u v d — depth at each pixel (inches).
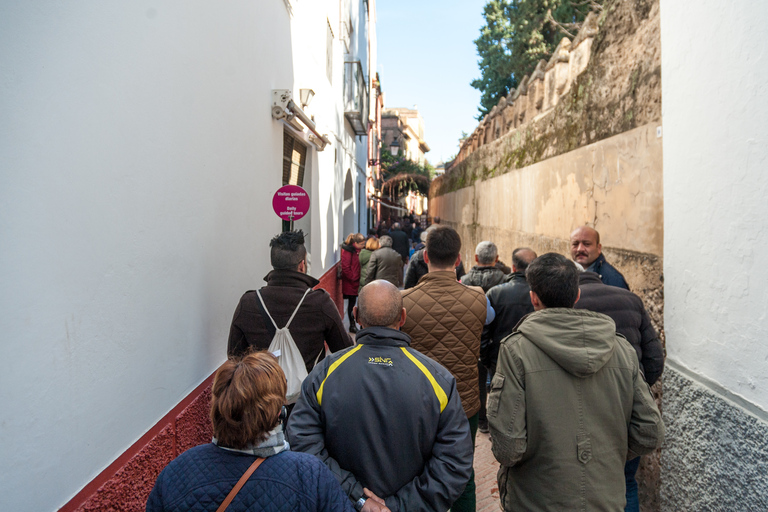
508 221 389.1
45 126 66.5
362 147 713.0
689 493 117.0
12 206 60.5
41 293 66.1
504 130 420.2
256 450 60.9
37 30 64.6
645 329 112.1
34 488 65.0
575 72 241.4
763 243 90.7
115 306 85.9
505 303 163.9
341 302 469.7
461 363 115.0
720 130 106.2
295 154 273.9
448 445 74.5
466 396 115.9
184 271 117.6
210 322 136.5
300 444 74.4
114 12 83.7
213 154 136.3
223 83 143.4
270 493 58.5
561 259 90.9
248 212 171.5
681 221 125.6
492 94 952.3
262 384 60.8
